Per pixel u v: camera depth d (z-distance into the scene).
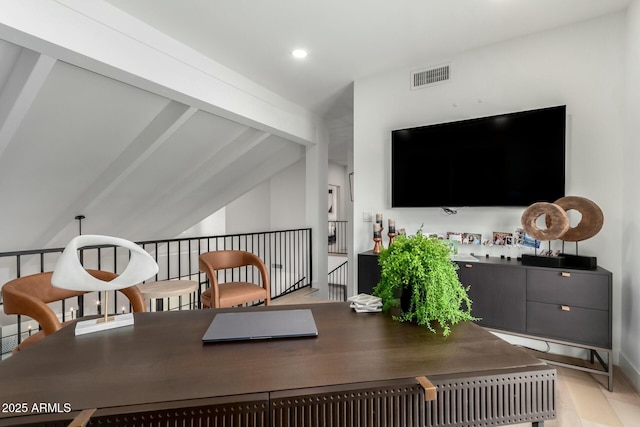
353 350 1.09
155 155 3.58
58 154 2.96
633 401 2.00
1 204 3.16
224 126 3.78
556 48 2.69
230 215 7.73
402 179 3.32
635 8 2.24
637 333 2.17
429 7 2.41
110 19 2.30
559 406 1.96
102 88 2.64
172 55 2.75
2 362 1.01
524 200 2.74
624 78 2.42
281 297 4.48
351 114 4.84
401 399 0.88
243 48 2.95
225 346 1.12
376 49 3.01
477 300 2.62
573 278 2.26
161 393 0.84
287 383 0.88
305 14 2.47
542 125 2.65
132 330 1.28
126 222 4.61
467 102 3.08
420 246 1.37
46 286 1.87
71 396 0.83
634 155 2.25
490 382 0.93
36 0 1.92
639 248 2.15
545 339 2.36
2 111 2.35
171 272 5.88
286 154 5.16
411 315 1.36
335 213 10.12
